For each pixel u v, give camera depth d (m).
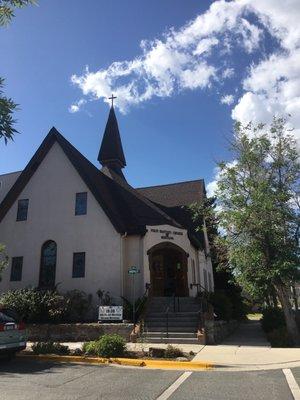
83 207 23.84
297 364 12.05
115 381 9.91
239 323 29.47
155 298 21.44
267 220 17.52
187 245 24.86
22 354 13.78
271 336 17.22
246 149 19.12
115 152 33.66
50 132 25.78
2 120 8.52
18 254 24.42
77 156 25.70
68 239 23.52
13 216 25.20
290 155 18.81
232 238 18.20
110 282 21.98
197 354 13.73
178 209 30.00
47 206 24.61
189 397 8.31
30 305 19.73
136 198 26.33
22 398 8.30
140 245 22.66
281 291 18.05
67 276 22.89
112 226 22.81
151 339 16.91
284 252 17.25
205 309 18.98
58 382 9.81
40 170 25.47
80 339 18.12
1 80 8.68
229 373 10.97
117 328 17.88
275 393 8.58
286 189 18.47
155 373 10.96
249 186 18.39
